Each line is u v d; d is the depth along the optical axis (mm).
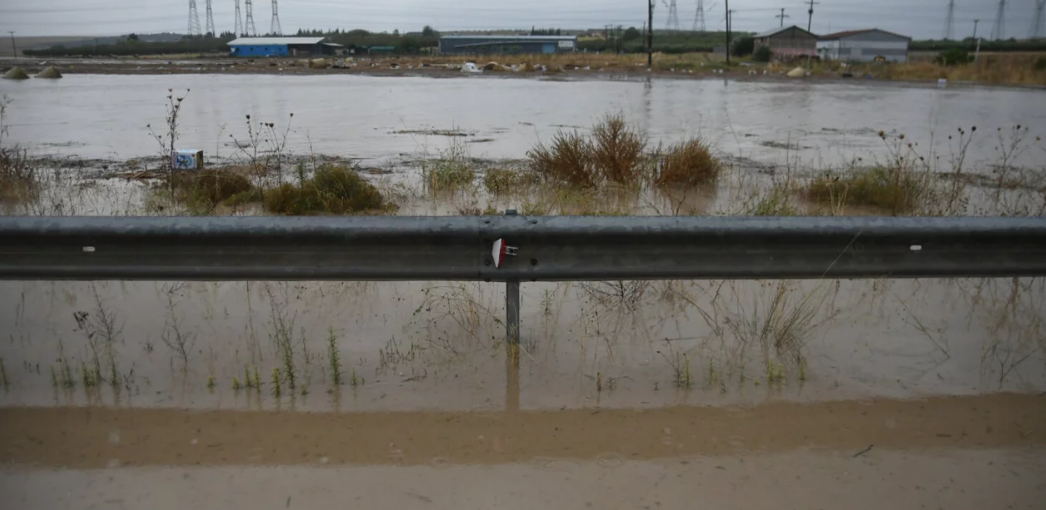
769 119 22078
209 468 3656
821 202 9945
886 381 4660
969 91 36625
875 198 9852
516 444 3898
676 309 5867
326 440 3924
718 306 5930
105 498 3410
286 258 4695
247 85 37844
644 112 24109
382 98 29547
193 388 4500
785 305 5574
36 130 18094
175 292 6184
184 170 10773
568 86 38906
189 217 4672
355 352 5031
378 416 4188
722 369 4805
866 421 4168
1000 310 5883
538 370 4781
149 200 9547
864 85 41875
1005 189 10992
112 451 3807
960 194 10266
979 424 4145
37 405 4270
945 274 4895
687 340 5270
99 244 4652
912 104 28047
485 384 4586
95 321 5539
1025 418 4215
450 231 4648
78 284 6359
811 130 19234
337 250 4680
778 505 3396
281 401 4348
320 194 9289
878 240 4793
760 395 4465
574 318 5672
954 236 4816
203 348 5074
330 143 16000
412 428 4055
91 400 4336
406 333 5352
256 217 4672
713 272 4762
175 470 3641
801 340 5238
